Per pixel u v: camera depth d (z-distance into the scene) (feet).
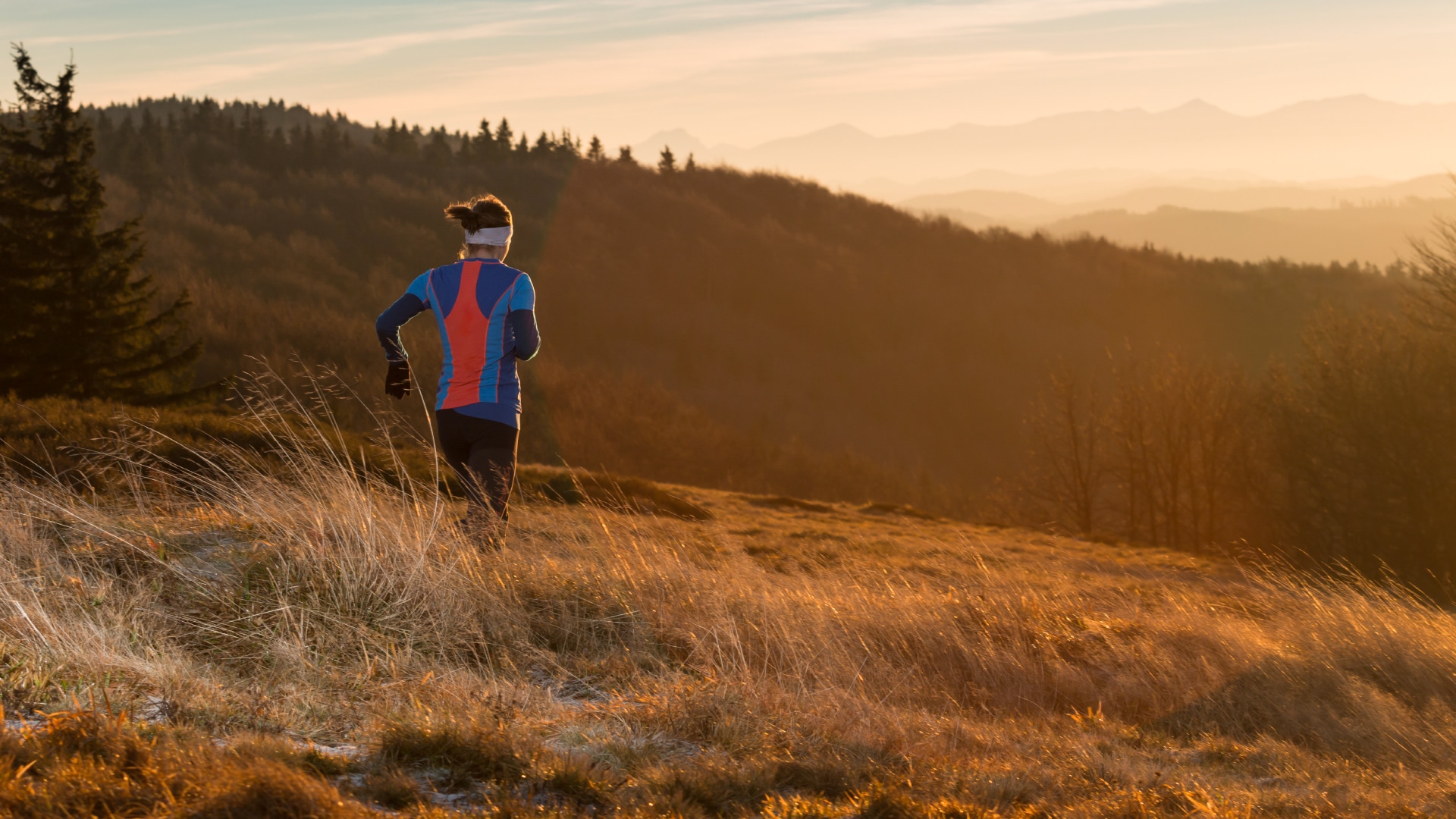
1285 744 12.54
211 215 472.44
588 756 8.11
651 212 571.69
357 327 288.71
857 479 239.71
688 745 9.14
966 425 378.73
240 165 572.51
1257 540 116.37
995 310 460.55
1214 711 13.93
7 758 6.08
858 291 479.00
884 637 14.65
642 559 15.34
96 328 85.71
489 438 14.15
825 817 7.19
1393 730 13.97
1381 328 95.25
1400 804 9.65
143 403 86.33
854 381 408.05
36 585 11.01
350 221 497.05
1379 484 91.35
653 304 453.99
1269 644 16.78
